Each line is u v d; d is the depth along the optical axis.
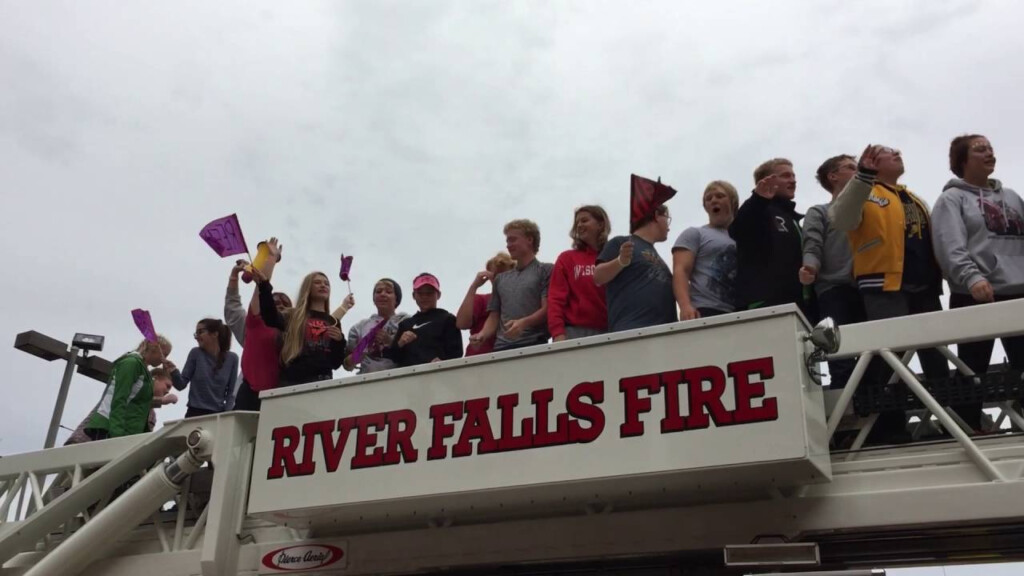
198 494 6.50
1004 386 4.42
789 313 4.35
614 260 5.53
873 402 4.72
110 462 6.37
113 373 7.23
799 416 4.18
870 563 4.96
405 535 5.47
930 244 5.26
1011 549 4.66
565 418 4.72
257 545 5.82
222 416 6.04
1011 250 5.03
